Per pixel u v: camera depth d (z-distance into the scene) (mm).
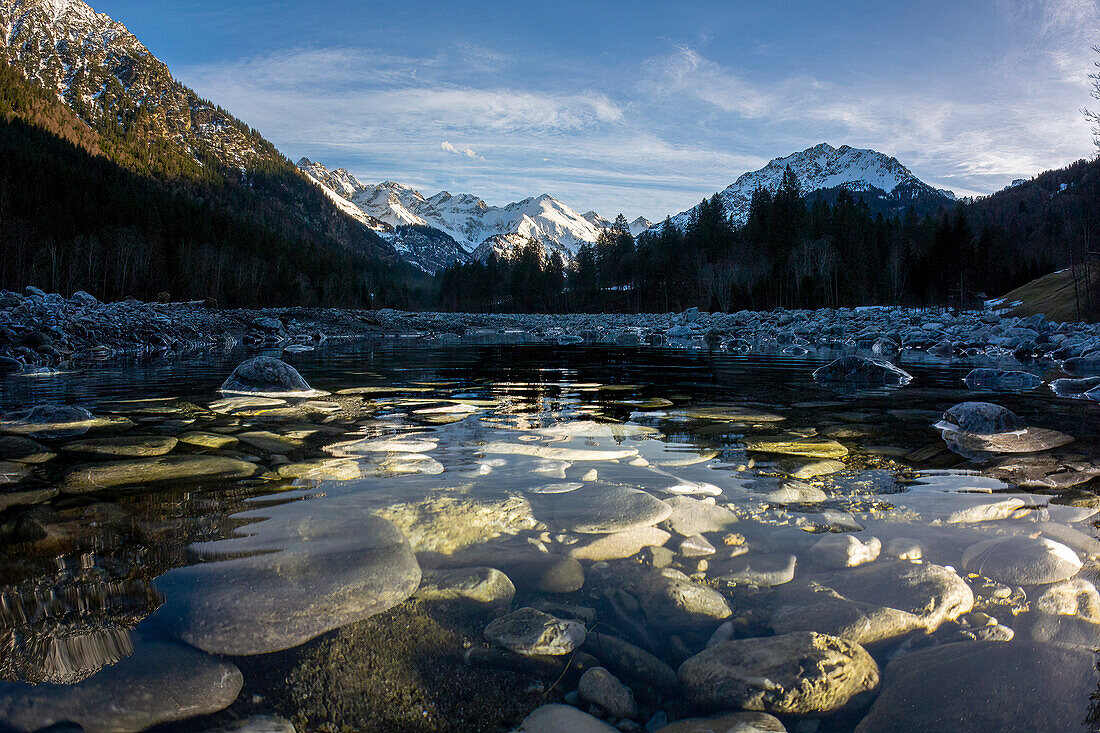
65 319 12969
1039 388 6188
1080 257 29828
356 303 78688
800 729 1153
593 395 5609
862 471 2818
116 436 3393
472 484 2516
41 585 1556
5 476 2529
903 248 58625
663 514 2184
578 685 1291
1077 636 1445
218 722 1137
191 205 75625
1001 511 2256
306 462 2863
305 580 1618
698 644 1440
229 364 9188
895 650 1422
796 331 19703
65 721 1101
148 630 1380
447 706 1219
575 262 104250
